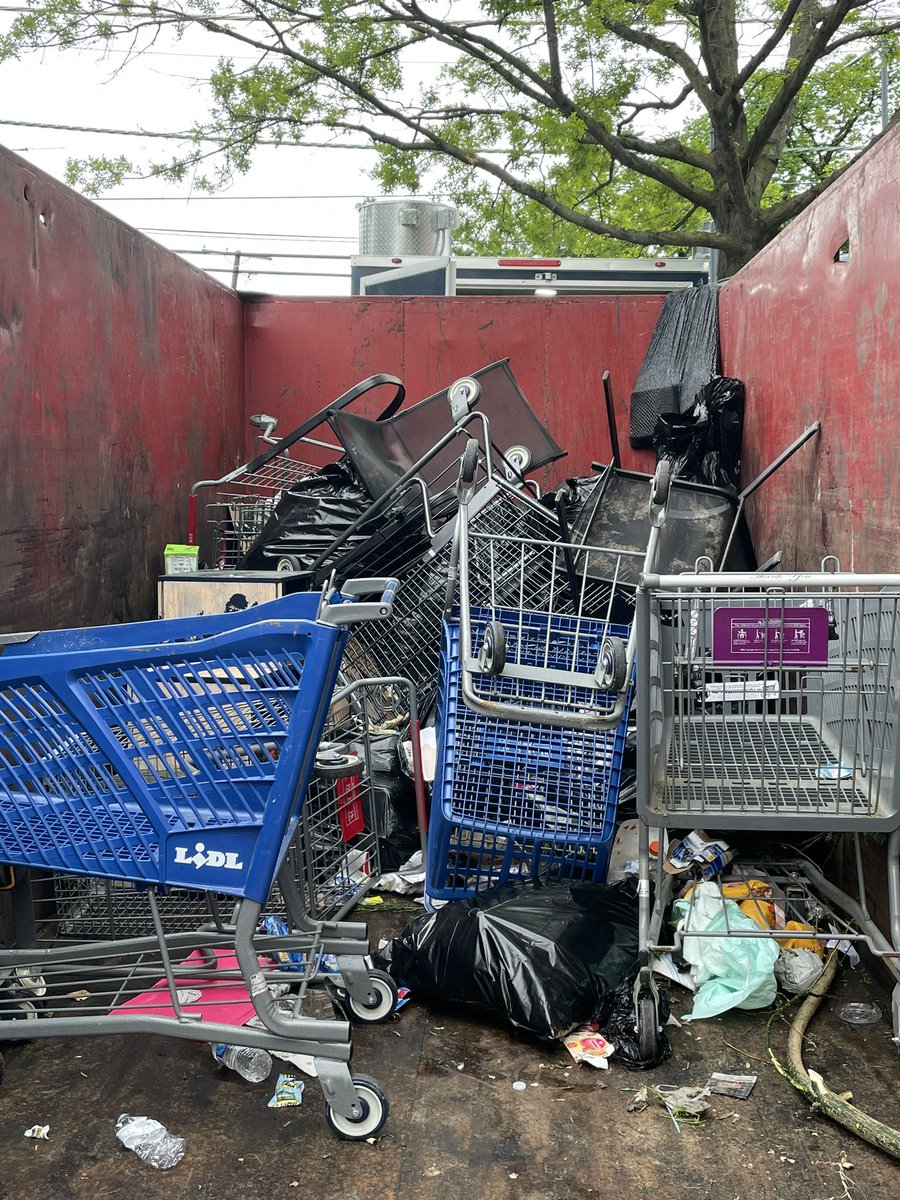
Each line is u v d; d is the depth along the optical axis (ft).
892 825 9.36
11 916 10.55
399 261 31.35
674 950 9.59
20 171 12.96
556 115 46.75
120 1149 8.23
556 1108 8.74
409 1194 7.66
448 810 11.37
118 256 16.88
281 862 9.01
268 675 8.33
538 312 26.89
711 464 21.30
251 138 51.24
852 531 13.42
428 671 16.37
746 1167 7.98
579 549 14.71
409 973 10.32
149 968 9.37
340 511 18.81
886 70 56.75
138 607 17.51
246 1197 7.64
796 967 10.68
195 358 21.86
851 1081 9.14
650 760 9.63
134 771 8.36
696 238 44.47
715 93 43.73
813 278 15.61
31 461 13.11
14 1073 9.36
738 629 9.62
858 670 9.36
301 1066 9.20
